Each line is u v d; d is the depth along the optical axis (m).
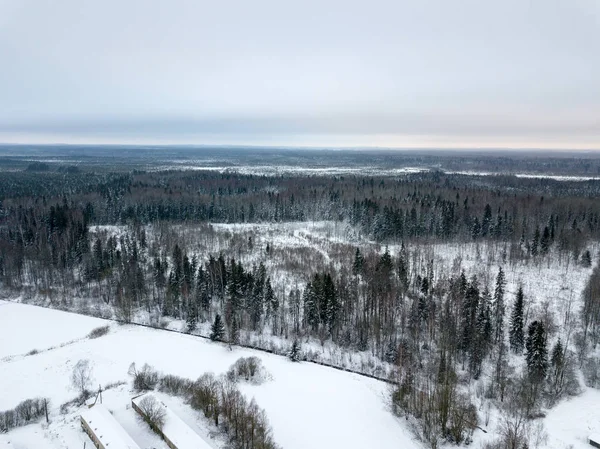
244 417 53.75
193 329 93.19
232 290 95.69
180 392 65.06
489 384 74.50
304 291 97.56
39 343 86.25
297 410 62.59
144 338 87.56
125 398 63.12
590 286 96.75
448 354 76.25
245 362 73.19
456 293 93.19
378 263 108.00
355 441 56.66
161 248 142.50
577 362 80.00
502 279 95.50
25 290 118.06
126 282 109.38
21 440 54.09
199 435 54.47
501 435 58.75
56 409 61.88
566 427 63.00
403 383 65.38
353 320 94.94
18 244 133.38
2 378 71.06
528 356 74.56
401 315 93.38
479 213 160.50
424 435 58.38
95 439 52.53
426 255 128.62
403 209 171.38
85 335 90.12
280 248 141.75
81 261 129.12
